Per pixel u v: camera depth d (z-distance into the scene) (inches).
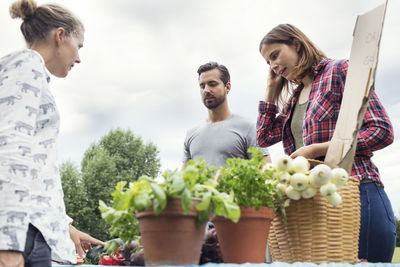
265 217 52.6
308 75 85.7
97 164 1039.0
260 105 94.4
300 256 55.8
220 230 52.7
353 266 47.6
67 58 63.7
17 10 61.2
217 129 123.8
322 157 75.0
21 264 48.1
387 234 68.6
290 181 53.7
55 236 54.1
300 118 86.4
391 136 68.6
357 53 61.2
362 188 70.4
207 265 42.4
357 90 59.3
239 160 53.9
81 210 982.4
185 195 43.6
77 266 53.4
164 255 44.8
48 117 57.6
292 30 84.4
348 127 59.4
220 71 124.8
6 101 51.9
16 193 48.4
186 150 131.0
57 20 61.9
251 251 51.8
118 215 50.6
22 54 55.0
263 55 87.6
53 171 57.4
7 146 49.6
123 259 61.0
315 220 54.9
